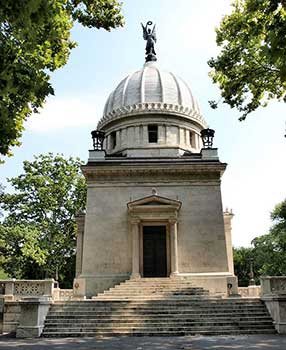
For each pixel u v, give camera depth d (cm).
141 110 4022
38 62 1114
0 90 851
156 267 3158
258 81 1992
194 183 3312
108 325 1947
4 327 2109
